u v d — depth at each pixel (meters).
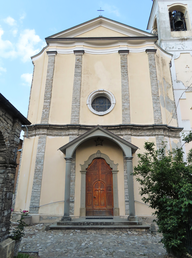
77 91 12.79
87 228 8.84
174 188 5.70
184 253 5.48
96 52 13.95
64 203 9.74
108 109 12.59
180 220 5.32
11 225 9.87
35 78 13.81
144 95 12.89
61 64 13.66
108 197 11.03
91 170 11.48
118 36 14.55
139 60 13.76
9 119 6.47
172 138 12.36
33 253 6.01
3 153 6.22
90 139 11.83
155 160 6.36
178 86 15.89
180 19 17.84
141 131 12.03
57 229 8.84
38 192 10.70
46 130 11.88
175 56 16.77
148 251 6.31
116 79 13.30
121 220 9.49
